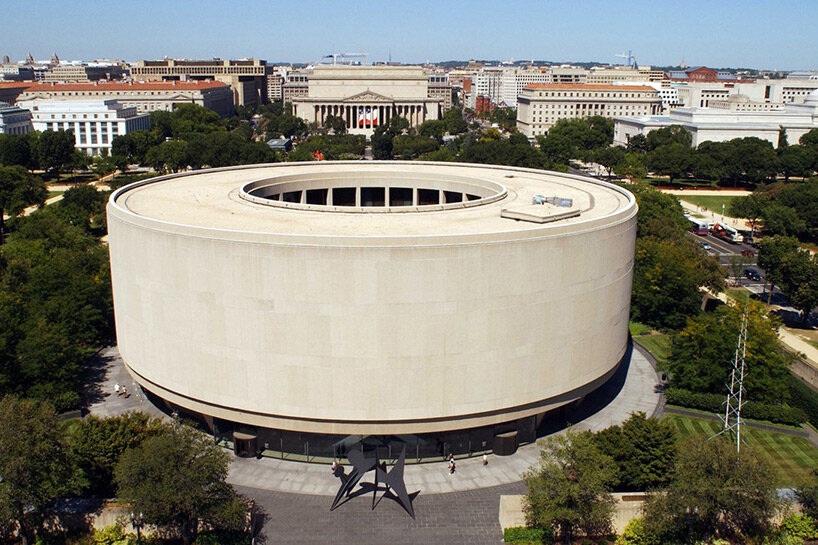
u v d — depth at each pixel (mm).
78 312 94750
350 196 109125
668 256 110938
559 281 68375
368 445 70875
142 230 68438
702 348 85812
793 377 89750
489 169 121875
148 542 58812
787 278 113188
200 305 66438
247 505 59969
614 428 66812
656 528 58312
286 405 66625
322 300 63031
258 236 62781
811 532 60562
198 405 70500
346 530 60906
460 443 71562
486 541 59812
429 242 62250
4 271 110938
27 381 81562
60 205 164250
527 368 69000
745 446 62219
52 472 57812
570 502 57344
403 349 64438
